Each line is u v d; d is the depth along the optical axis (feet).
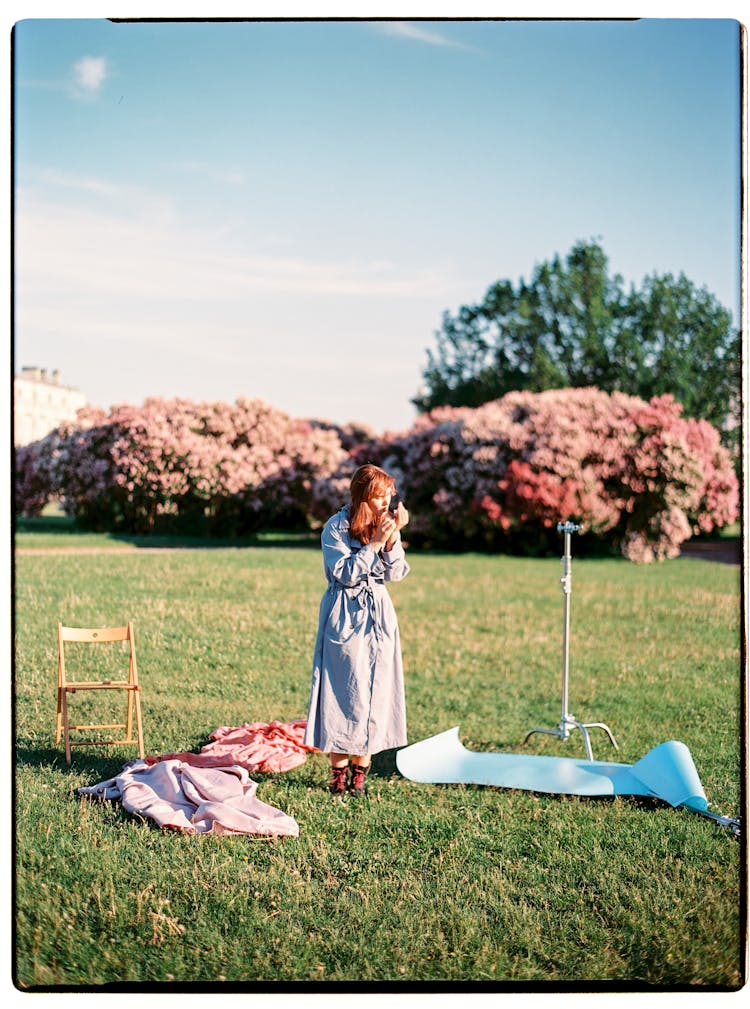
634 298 64.08
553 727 20.51
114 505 56.80
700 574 44.34
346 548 16.11
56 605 31.24
